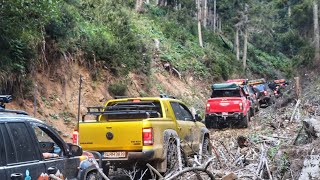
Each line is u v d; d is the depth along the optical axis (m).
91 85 16.59
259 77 49.44
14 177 5.40
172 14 42.19
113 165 9.01
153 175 8.72
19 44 12.71
